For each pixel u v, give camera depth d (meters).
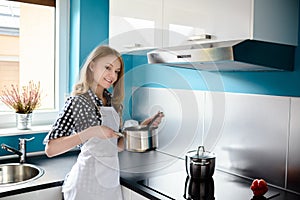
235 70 1.83
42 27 2.51
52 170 1.97
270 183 1.69
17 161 2.15
